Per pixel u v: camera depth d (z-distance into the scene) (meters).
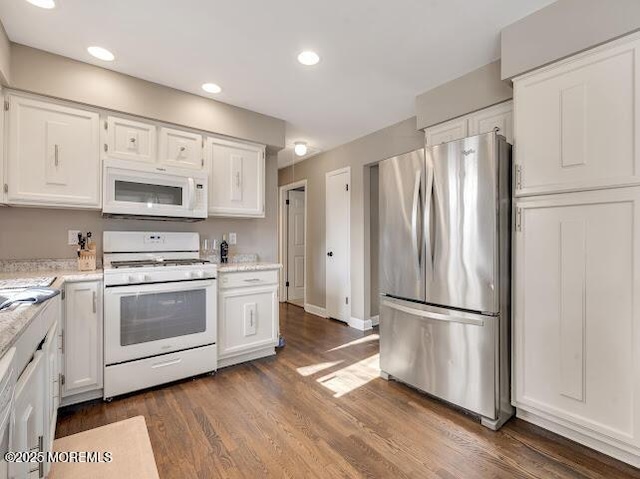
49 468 1.36
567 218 1.71
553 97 1.75
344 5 1.72
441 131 2.65
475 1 1.70
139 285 2.26
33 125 2.10
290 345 3.37
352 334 3.77
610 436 1.57
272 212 3.58
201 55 2.19
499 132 2.28
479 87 2.36
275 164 3.62
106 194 2.28
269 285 2.97
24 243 2.29
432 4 1.72
